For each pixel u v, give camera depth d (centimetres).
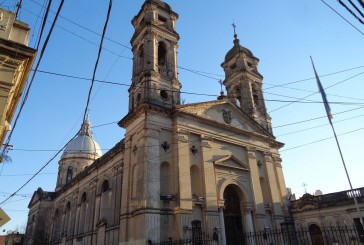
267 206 2698
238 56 3550
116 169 2750
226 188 2547
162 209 2048
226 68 3678
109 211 2708
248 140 2852
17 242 5850
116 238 2442
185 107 2464
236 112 2909
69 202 4081
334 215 2598
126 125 2498
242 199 2562
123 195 2244
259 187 2677
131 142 2391
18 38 1092
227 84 3556
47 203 4922
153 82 2480
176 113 2378
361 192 2500
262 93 3453
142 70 2597
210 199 2256
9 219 962
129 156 2347
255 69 3600
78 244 3250
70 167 5559
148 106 2291
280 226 2639
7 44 1013
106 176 3003
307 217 2766
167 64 2730
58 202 4600
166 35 2825
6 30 1058
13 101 1180
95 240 2867
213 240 2067
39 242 4397
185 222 2034
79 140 5853
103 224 2708
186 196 2125
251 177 2656
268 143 3048
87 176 3544
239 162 2639
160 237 1953
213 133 2569
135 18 3027
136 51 2872
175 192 2138
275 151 3112
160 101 2455
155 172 2103
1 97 965
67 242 3606
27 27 1126
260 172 2859
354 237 2284
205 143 2452
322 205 2688
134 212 2027
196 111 2545
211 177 2358
